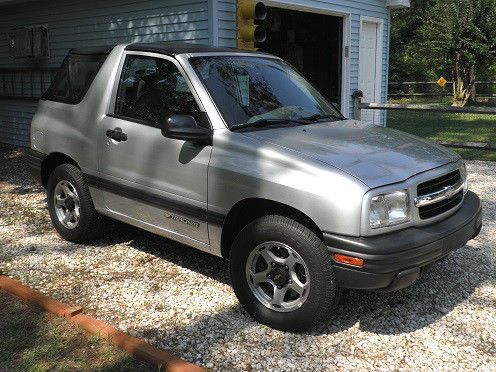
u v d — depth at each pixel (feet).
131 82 14.92
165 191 13.62
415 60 102.68
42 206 22.29
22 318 12.55
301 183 11.16
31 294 13.34
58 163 17.80
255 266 12.26
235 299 13.58
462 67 84.33
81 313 12.67
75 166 16.70
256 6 24.89
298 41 46.37
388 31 43.83
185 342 11.59
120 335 11.44
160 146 13.60
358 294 13.85
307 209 11.05
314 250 11.10
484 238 18.28
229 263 12.59
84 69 16.56
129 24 29.14
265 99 14.12
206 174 12.61
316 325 12.05
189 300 13.53
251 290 12.28
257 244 11.91
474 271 15.43
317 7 33.71
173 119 12.31
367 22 40.73
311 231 11.27
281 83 15.11
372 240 10.66
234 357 11.07
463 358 11.11
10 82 37.58
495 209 21.85
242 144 12.21
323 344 11.59
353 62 39.01
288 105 14.47
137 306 13.20
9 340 11.58
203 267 15.60
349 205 10.64
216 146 12.55
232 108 13.20
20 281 14.51
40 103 18.07
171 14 27.04
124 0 28.99
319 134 13.00
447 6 83.05
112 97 15.24
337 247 10.80
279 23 41.45
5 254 16.56
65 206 17.31
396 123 55.16
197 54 14.14
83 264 15.75
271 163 11.69
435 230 11.51
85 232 16.81
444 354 11.25
